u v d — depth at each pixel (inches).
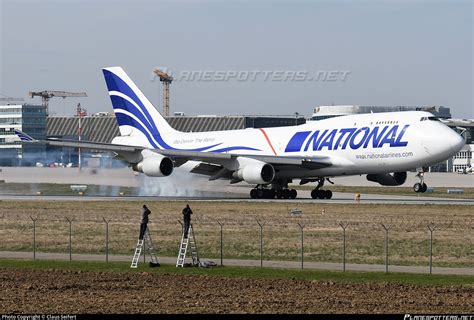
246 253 4894.2
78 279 4001.0
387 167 7549.2
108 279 3998.5
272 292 3649.1
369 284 3811.5
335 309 3302.2
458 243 5118.1
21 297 3563.0
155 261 4537.4
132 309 3307.1
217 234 5625.0
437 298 3501.5
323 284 3826.3
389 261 4554.6
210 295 3587.6
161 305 3388.3
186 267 4387.3
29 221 6525.6
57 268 4357.8
